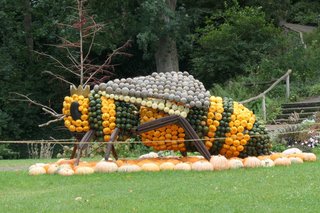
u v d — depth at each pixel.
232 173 10.70
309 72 24.47
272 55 26.00
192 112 11.80
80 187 9.71
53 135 27.48
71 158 12.84
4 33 27.52
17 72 27.36
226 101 12.20
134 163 11.70
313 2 35.94
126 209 7.95
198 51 27.83
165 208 7.92
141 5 25.81
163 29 26.14
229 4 30.03
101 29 25.20
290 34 27.36
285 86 23.36
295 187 9.09
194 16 28.36
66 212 7.88
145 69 30.44
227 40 25.95
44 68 28.06
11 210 8.15
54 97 28.25
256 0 30.55
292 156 12.27
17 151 25.75
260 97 20.97
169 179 10.15
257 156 12.25
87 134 11.82
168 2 27.39
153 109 11.77
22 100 25.98
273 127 18.22
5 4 26.69
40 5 26.66
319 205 7.91
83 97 11.89
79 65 24.36
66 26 25.33
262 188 9.08
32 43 28.28
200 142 11.70
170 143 11.84
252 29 26.42
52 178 10.84
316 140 16.11
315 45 26.77
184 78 12.11
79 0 24.27
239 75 25.56
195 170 11.15
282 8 31.25
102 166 11.21
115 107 11.78
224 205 7.99
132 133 11.94
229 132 11.98
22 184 10.36
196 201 8.28
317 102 21.31
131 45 28.30
